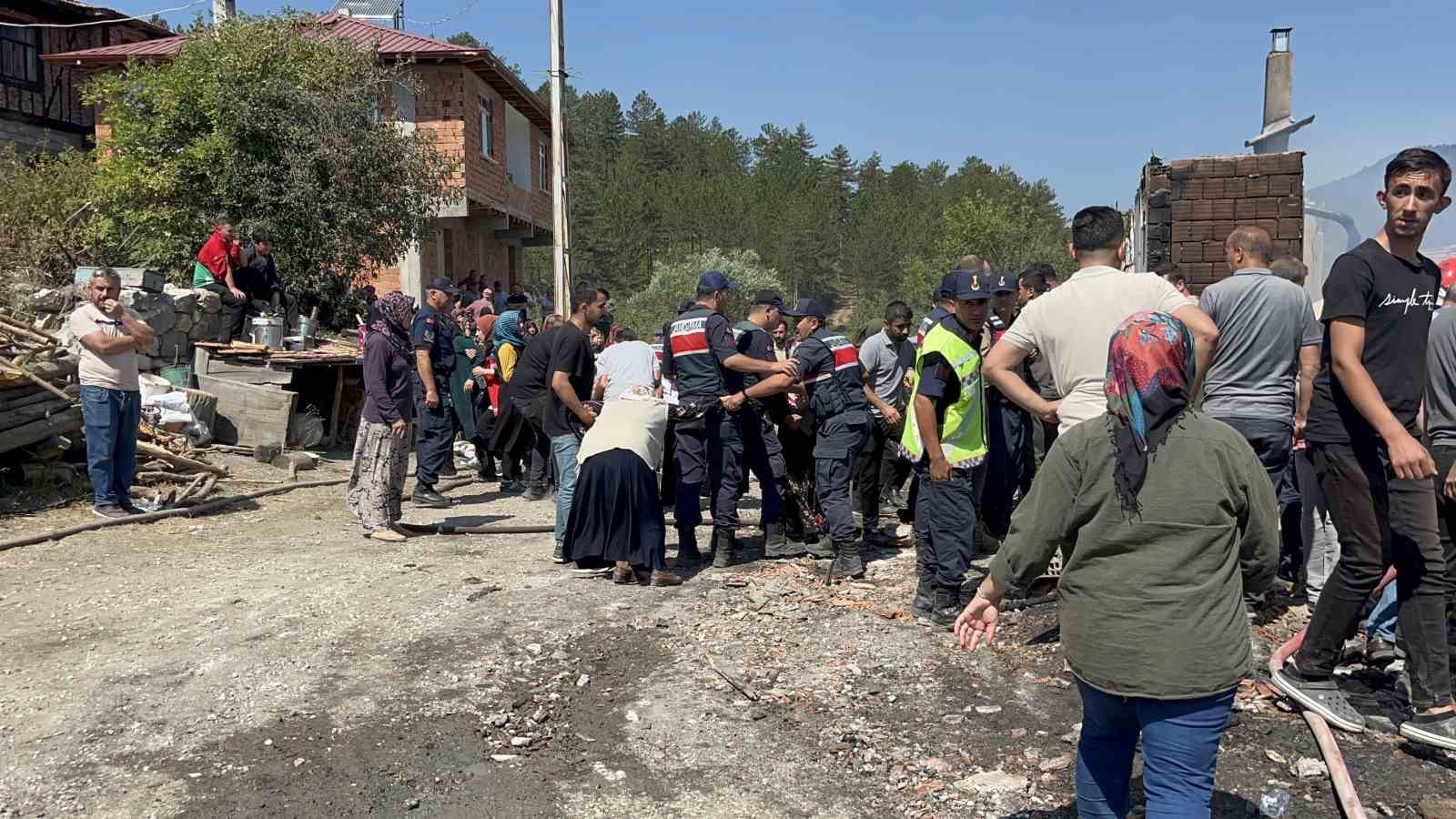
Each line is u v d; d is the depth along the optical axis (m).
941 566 5.47
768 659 5.07
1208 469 2.53
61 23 24.39
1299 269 5.39
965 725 4.33
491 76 22.69
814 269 84.31
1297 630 5.33
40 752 3.99
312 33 16.95
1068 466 2.66
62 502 8.20
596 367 7.27
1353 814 3.42
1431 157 3.84
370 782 3.83
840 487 6.56
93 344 7.78
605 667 4.96
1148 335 2.58
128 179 15.51
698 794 3.78
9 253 14.60
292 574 6.48
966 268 6.58
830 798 3.75
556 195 16.64
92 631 5.33
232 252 12.83
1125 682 2.56
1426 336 3.98
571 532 6.32
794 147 119.06
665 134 107.62
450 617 5.63
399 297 7.73
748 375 6.85
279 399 11.16
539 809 3.66
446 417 9.39
